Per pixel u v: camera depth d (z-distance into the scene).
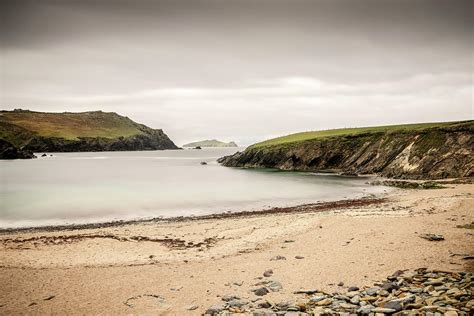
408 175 76.00
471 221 30.38
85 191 62.03
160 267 21.81
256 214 41.06
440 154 75.56
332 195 55.66
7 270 21.42
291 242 26.66
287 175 90.69
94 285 18.81
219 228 32.78
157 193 59.75
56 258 24.03
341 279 18.16
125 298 16.92
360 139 101.19
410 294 14.37
